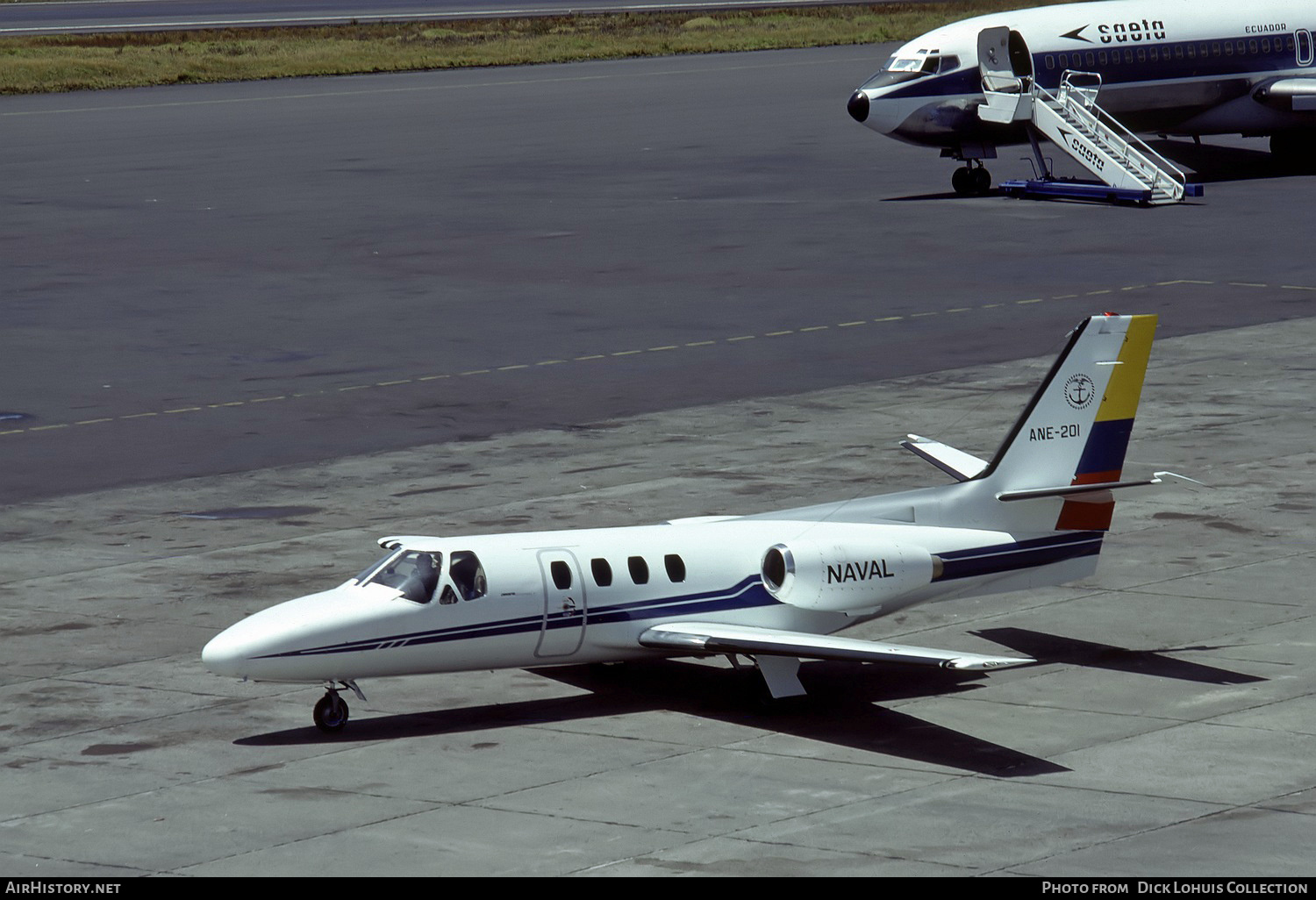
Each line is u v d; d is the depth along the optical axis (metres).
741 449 132.50
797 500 117.19
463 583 77.19
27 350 174.25
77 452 135.12
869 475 123.31
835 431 137.62
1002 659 71.75
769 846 63.16
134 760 73.81
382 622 75.88
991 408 144.00
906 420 140.62
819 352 168.75
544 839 64.19
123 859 62.97
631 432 139.25
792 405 147.12
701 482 122.94
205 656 75.50
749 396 151.25
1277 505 115.06
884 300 194.38
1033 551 86.25
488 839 64.25
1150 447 130.62
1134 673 84.19
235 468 129.62
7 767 73.06
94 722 78.81
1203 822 65.12
